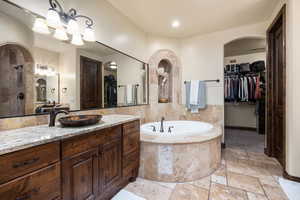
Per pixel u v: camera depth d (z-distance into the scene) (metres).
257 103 4.41
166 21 2.79
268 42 2.63
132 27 2.81
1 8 1.21
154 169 1.92
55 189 1.02
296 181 1.83
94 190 1.32
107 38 2.23
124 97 2.59
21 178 0.85
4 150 0.78
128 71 2.69
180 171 1.88
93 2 1.99
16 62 1.29
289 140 1.87
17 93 1.29
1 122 1.18
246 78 4.42
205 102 3.32
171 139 1.96
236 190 1.70
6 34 1.23
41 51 1.46
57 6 1.56
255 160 2.50
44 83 1.49
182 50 3.60
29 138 0.96
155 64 3.35
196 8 2.38
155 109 3.32
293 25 1.79
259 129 4.37
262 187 1.75
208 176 2.01
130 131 1.79
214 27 3.03
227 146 3.24
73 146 1.14
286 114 1.95
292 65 1.81
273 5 2.29
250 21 2.79
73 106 1.76
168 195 1.63
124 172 1.70
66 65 1.69
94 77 2.03
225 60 5.16
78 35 1.69
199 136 2.08
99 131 1.37
